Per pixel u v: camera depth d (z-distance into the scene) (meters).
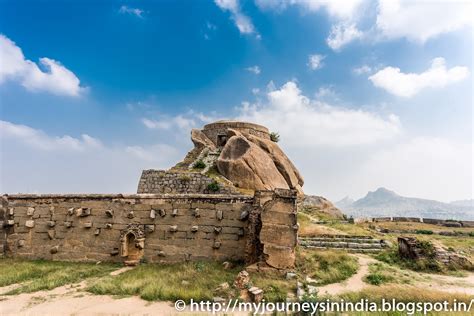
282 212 14.56
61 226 19.31
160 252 17.52
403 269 15.49
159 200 18.42
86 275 14.87
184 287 12.13
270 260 13.97
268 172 31.20
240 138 32.97
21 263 17.70
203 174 29.50
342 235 20.94
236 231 16.98
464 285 12.93
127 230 18.09
